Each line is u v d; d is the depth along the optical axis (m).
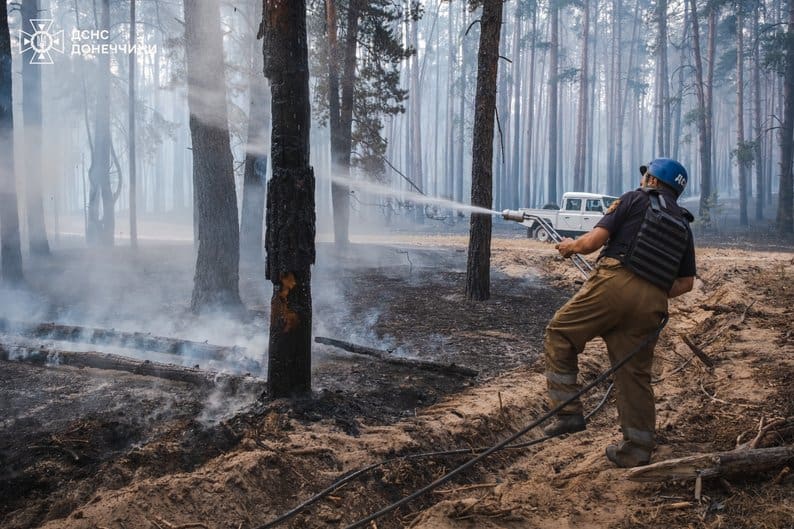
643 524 3.53
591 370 6.69
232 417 4.80
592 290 4.00
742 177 36.78
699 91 35.44
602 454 4.53
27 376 6.28
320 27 21.06
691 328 9.13
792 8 31.53
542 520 3.67
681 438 4.80
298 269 5.21
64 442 4.48
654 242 3.93
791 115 30.48
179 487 3.67
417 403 5.68
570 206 24.50
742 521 3.47
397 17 21.25
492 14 11.15
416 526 3.62
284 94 5.06
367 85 21.78
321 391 5.53
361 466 4.18
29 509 3.68
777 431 4.50
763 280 12.74
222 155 10.11
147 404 5.38
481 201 11.64
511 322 9.70
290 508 3.78
